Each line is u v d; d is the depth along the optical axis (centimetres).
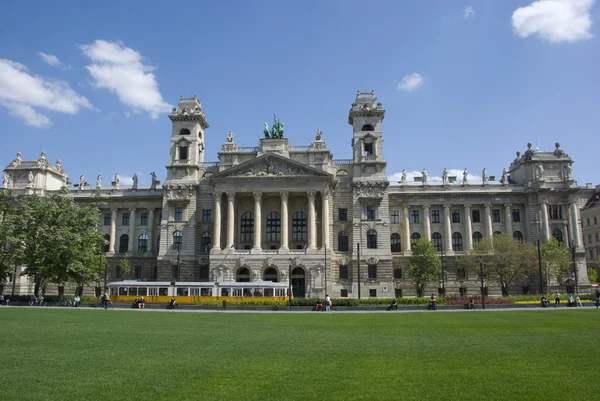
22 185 12825
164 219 11612
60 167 13700
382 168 11431
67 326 4534
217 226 10981
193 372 2395
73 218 9600
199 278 11394
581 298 8831
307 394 1994
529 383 2139
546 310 6950
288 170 11069
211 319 5609
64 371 2412
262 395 1978
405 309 7706
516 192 12050
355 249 11094
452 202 12144
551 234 11831
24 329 4225
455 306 7700
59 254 9038
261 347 3200
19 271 11894
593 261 15425
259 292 9125
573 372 2342
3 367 2503
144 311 7162
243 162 11038
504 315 5981
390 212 12281
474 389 2050
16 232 9144
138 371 2417
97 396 1969
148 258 12338
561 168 12050
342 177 11612
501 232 12019
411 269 10838
